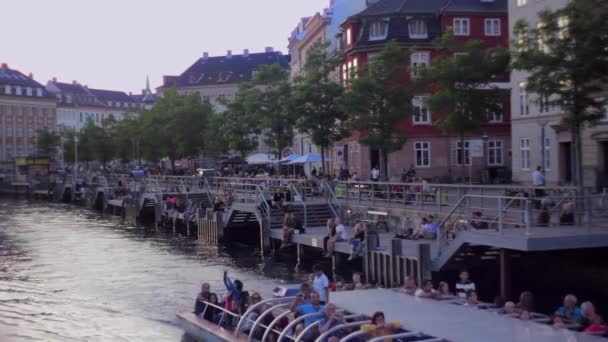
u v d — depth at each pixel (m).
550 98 36.81
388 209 32.75
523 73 43.41
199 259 36.66
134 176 76.19
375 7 57.12
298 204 37.28
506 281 21.62
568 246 20.03
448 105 36.00
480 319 15.61
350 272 29.52
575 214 22.00
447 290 19.08
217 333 18.70
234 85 129.62
